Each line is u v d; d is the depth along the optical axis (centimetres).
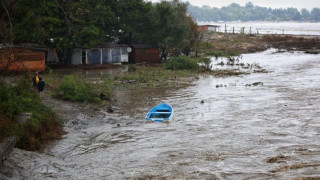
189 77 3853
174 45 4962
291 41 8250
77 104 2462
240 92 2986
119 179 1179
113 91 3036
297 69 4441
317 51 6794
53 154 1489
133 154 1480
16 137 1451
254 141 1638
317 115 2152
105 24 4762
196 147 1559
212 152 1480
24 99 1839
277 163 1316
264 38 8725
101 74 3975
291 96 2777
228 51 6850
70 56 4556
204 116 2194
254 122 2014
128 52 5075
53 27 3944
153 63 5091
